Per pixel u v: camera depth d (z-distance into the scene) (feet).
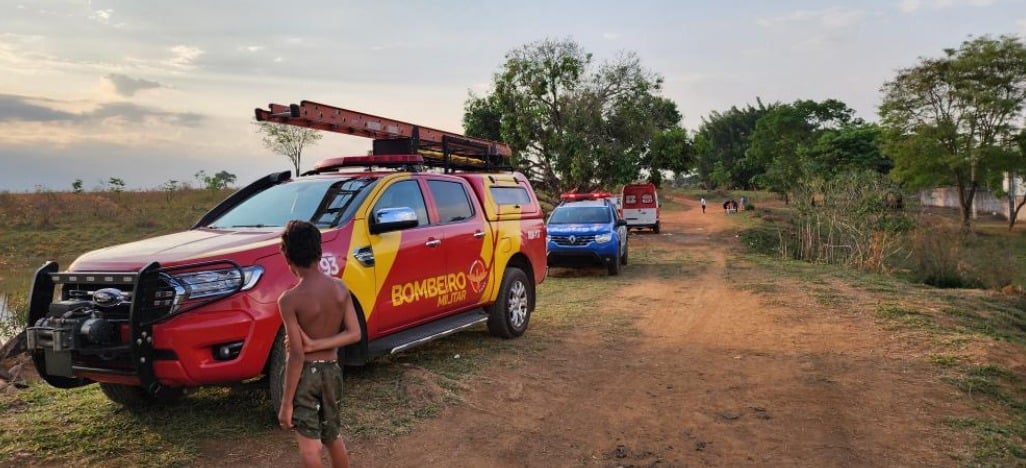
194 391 18.54
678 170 97.04
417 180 21.83
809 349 24.43
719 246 78.18
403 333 20.72
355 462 14.30
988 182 144.15
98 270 14.79
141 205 101.04
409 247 20.26
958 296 37.29
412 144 24.82
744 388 19.66
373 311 18.66
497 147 29.63
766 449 15.03
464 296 23.16
